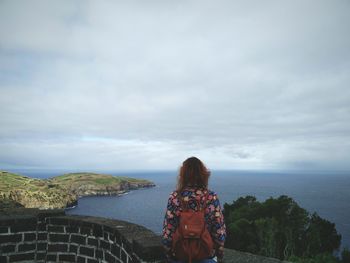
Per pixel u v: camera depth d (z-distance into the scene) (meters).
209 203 3.14
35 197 140.25
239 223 33.41
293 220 34.69
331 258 21.97
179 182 3.25
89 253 4.44
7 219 4.61
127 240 3.60
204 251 2.95
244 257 4.85
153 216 135.50
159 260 3.26
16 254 4.64
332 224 34.16
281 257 33.00
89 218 4.69
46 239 4.77
